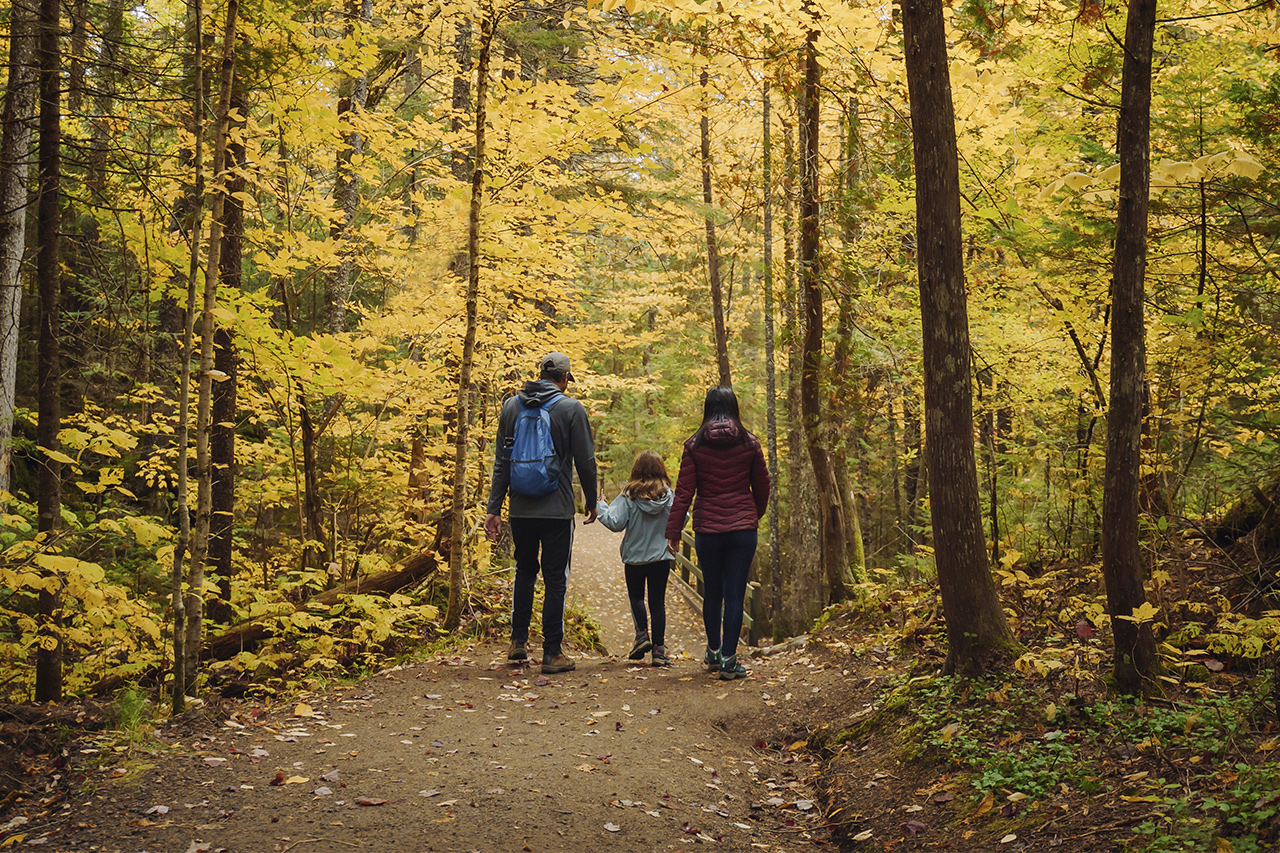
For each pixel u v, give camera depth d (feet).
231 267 19.83
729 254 40.68
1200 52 14.96
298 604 19.81
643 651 19.02
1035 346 20.35
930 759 11.40
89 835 8.80
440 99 37.22
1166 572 14.70
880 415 40.22
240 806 9.75
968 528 13.26
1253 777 8.55
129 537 22.91
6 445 19.20
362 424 24.09
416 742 12.42
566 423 17.11
